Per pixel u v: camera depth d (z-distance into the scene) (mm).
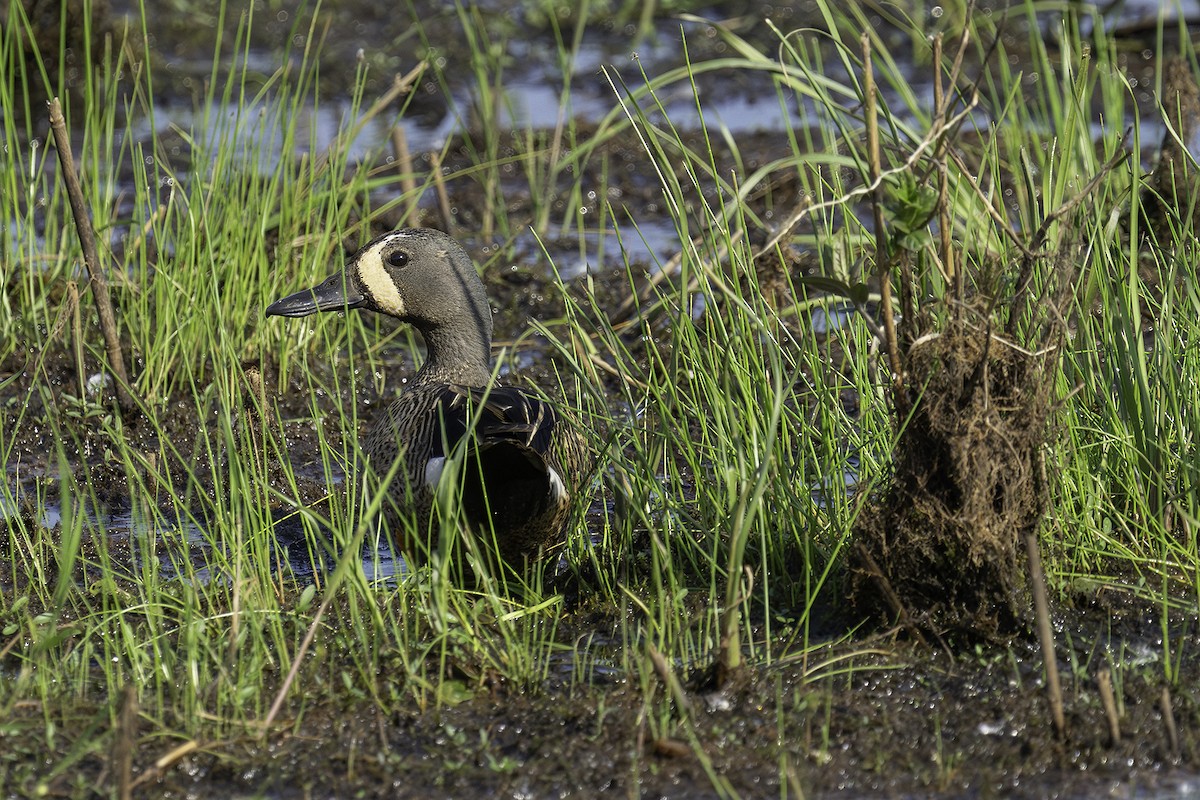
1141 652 10805
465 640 10617
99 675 10719
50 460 15156
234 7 31453
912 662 10680
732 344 12555
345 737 9891
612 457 12250
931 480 10758
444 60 28938
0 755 9664
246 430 13328
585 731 9891
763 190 21406
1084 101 14969
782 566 11742
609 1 32312
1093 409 12781
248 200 17453
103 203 18672
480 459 11086
